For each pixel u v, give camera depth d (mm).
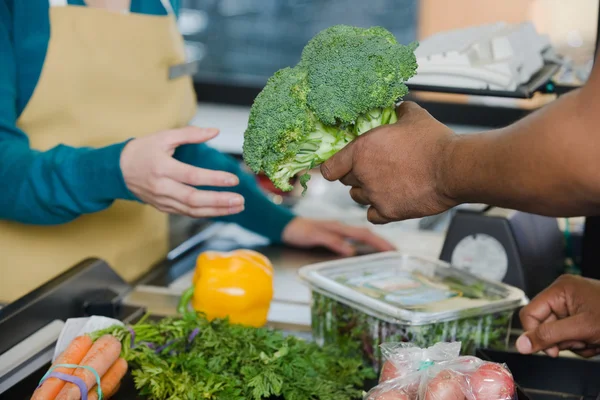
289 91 1045
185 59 2088
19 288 1913
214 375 1189
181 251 1958
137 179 1465
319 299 1364
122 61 1874
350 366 1261
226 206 1438
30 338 1305
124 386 1233
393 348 1126
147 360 1244
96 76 1847
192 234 2109
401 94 1029
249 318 1443
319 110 1024
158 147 1443
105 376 1174
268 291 1454
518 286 1480
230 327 1304
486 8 2973
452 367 1066
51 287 1400
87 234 1948
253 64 3443
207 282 1431
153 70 1934
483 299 1286
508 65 1324
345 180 1158
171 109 1995
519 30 1474
